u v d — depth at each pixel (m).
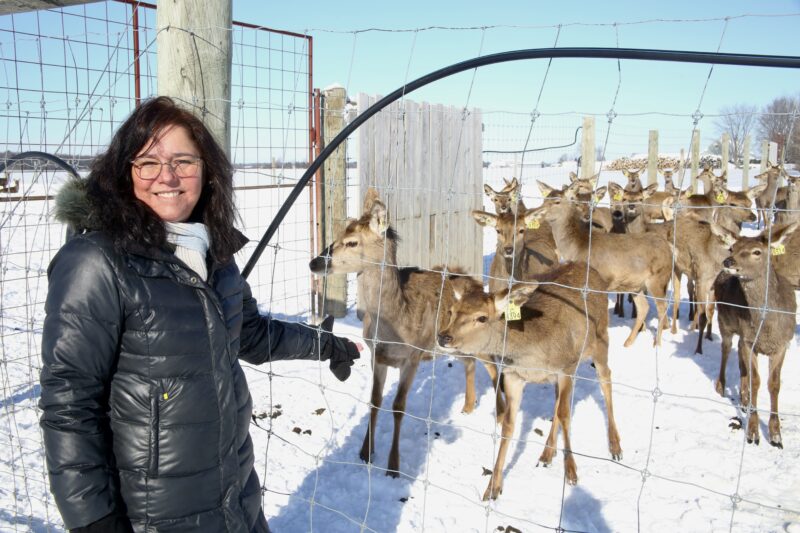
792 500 3.83
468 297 4.00
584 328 4.46
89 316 1.67
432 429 4.87
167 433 1.75
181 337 1.77
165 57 3.52
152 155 1.85
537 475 4.22
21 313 6.88
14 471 3.89
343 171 6.95
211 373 1.82
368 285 4.51
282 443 4.47
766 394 5.55
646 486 4.05
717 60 1.87
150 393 1.74
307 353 2.68
